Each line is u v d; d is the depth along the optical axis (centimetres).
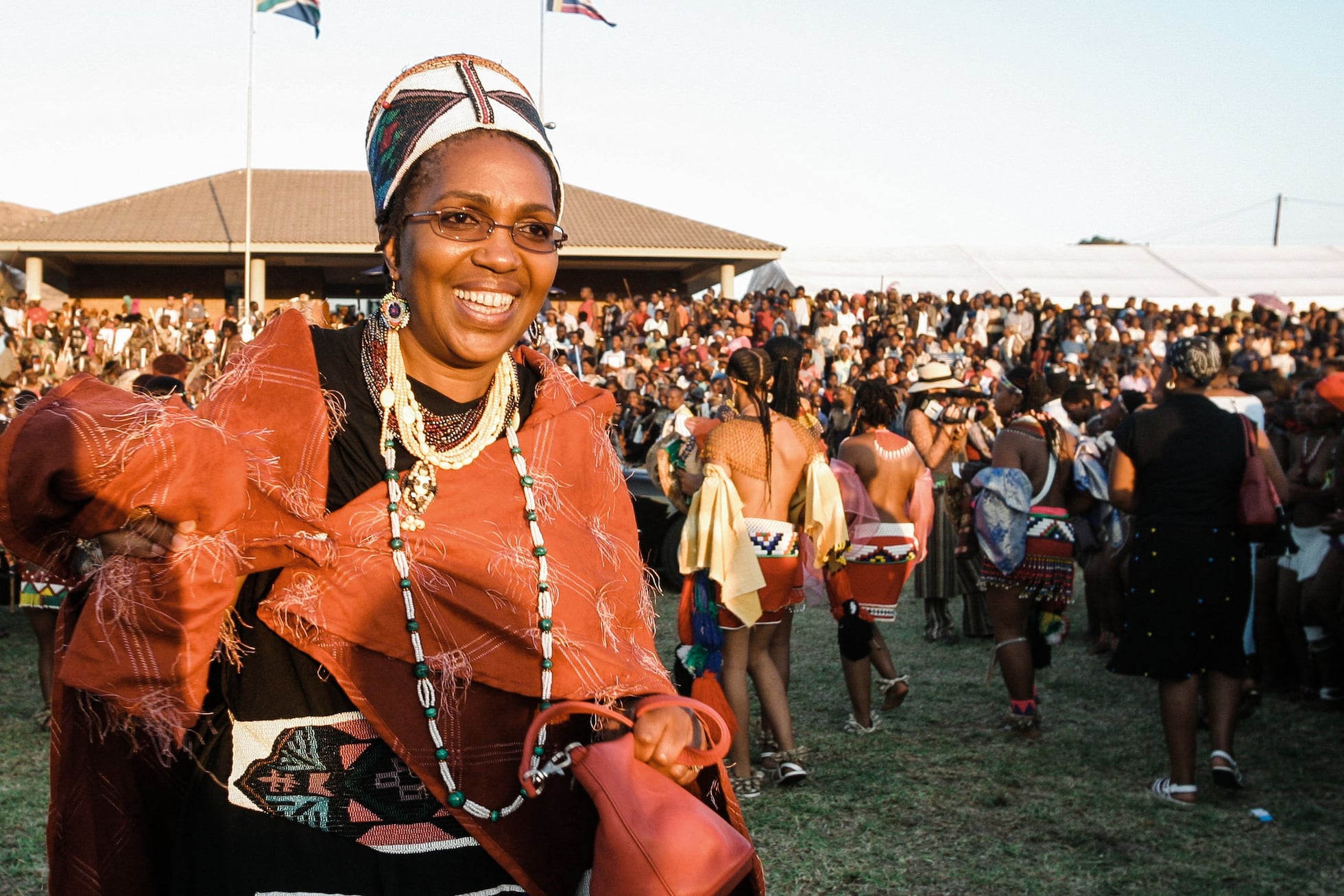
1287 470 716
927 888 407
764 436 511
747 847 164
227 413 160
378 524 163
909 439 837
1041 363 2166
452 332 168
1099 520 757
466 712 165
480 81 173
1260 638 695
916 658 778
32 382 1559
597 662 171
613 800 162
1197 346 497
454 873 165
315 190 3119
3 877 402
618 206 3225
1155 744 575
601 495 187
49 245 2712
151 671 143
